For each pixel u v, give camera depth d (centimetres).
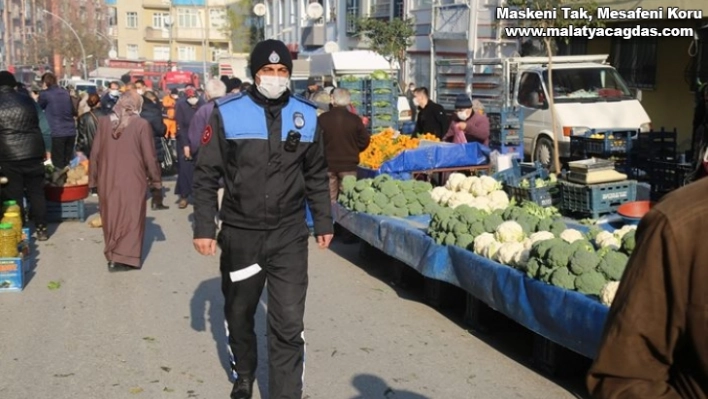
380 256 950
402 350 630
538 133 1673
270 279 486
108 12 9112
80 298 786
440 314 729
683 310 195
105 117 899
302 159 488
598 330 491
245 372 518
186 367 596
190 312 737
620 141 1233
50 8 8606
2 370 589
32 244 1048
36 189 1053
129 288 824
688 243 194
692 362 198
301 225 489
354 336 666
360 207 898
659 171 1088
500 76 1980
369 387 555
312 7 3791
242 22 6116
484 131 1295
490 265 620
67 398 538
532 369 587
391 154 1184
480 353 623
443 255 700
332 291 810
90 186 915
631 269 204
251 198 473
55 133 1589
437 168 1170
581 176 957
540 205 987
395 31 2700
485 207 844
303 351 484
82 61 8169
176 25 9125
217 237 500
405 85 3031
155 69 6788
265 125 477
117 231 889
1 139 1007
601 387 206
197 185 487
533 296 561
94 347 640
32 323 704
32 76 6688
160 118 1574
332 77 2348
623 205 900
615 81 1736
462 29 2542
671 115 1875
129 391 550
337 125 1037
